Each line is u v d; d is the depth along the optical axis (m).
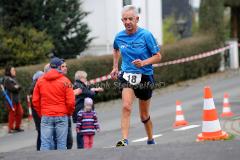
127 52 20.66
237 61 68.69
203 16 67.19
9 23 51.97
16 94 38.62
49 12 53.62
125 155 17.41
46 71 25.77
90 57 50.97
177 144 18.45
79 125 27.19
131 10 20.48
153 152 17.50
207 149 17.36
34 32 51.34
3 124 42.69
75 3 55.31
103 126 38.09
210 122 25.27
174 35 91.44
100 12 69.38
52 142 24.70
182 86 57.88
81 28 56.00
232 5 67.56
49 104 24.48
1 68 50.03
